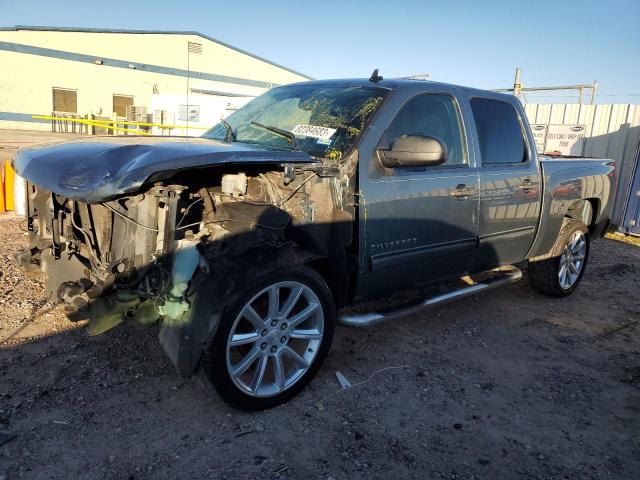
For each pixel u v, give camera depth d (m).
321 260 3.29
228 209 2.93
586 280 6.30
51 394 3.00
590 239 5.70
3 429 2.67
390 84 3.79
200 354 2.73
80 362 3.36
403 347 3.99
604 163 5.68
